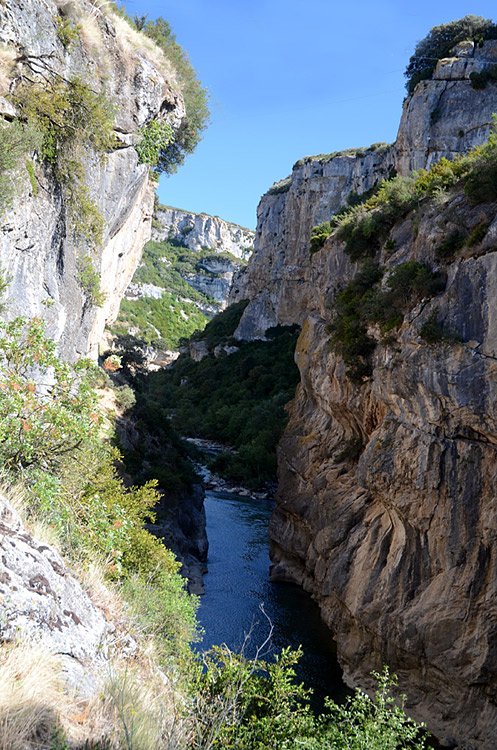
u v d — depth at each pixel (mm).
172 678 6586
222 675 7414
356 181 83500
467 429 16062
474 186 17500
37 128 11516
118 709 4320
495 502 15000
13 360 8906
